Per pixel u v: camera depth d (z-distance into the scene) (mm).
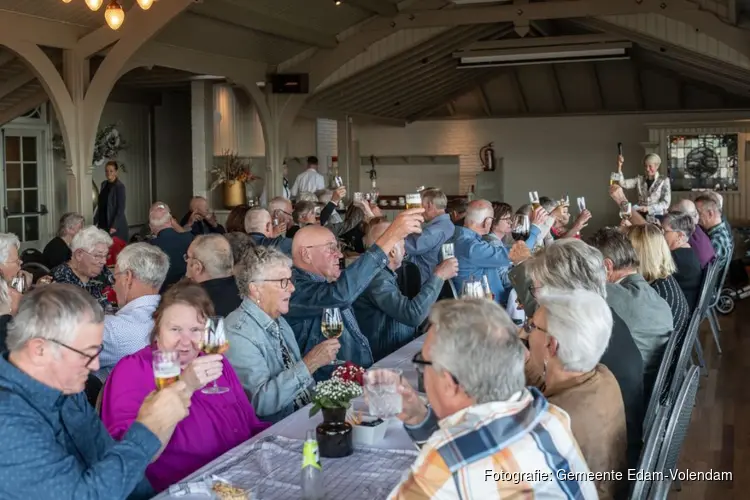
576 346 2221
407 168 16875
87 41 8086
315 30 10445
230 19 8766
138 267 3363
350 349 3645
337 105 13109
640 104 15273
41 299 1893
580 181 15938
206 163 12469
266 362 3043
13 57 8453
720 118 14898
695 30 10609
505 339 1780
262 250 3127
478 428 1738
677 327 4004
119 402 2508
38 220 11812
